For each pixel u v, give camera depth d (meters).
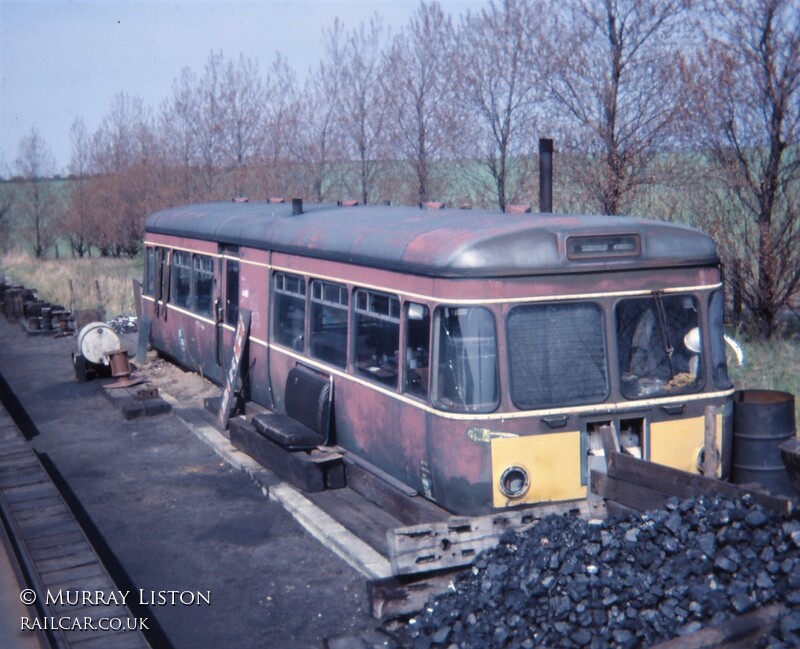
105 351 15.88
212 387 14.79
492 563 6.52
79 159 47.81
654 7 16.45
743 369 13.33
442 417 7.43
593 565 5.99
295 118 28.30
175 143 34.94
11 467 9.80
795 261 15.58
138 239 44.50
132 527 9.22
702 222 16.50
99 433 12.98
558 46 17.73
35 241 50.75
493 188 21.23
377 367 8.68
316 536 8.59
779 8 15.21
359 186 26.73
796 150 15.43
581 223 7.65
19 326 23.31
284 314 11.09
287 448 9.86
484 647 5.75
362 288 8.92
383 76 24.03
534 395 7.39
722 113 15.77
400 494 8.13
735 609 5.33
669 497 6.58
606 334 7.57
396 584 6.79
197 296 14.66
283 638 6.77
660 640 5.39
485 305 7.29
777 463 7.86
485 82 20.39
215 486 10.37
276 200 14.54
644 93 16.62
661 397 7.68
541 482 7.41
